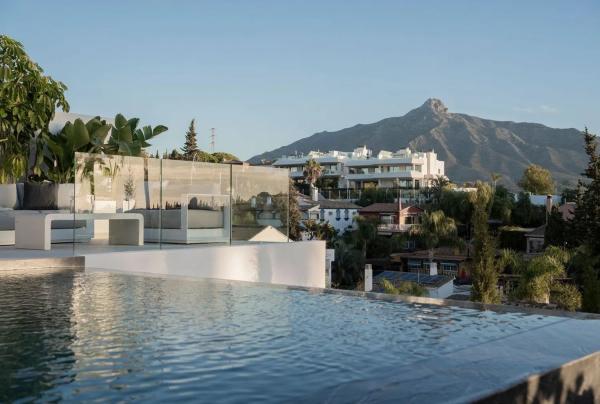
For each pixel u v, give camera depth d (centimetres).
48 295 476
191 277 607
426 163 10556
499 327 361
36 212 959
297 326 358
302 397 217
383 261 5284
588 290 1986
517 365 253
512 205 5919
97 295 481
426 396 209
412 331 346
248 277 925
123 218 794
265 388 229
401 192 8294
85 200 757
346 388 224
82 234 773
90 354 285
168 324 361
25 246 798
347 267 4528
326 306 436
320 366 265
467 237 5847
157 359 275
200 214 888
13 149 1155
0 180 1152
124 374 250
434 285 3781
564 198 6397
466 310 422
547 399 245
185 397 219
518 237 5372
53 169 1230
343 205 6938
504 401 220
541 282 2214
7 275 609
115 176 787
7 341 312
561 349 286
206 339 321
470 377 233
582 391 269
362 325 364
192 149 6244
